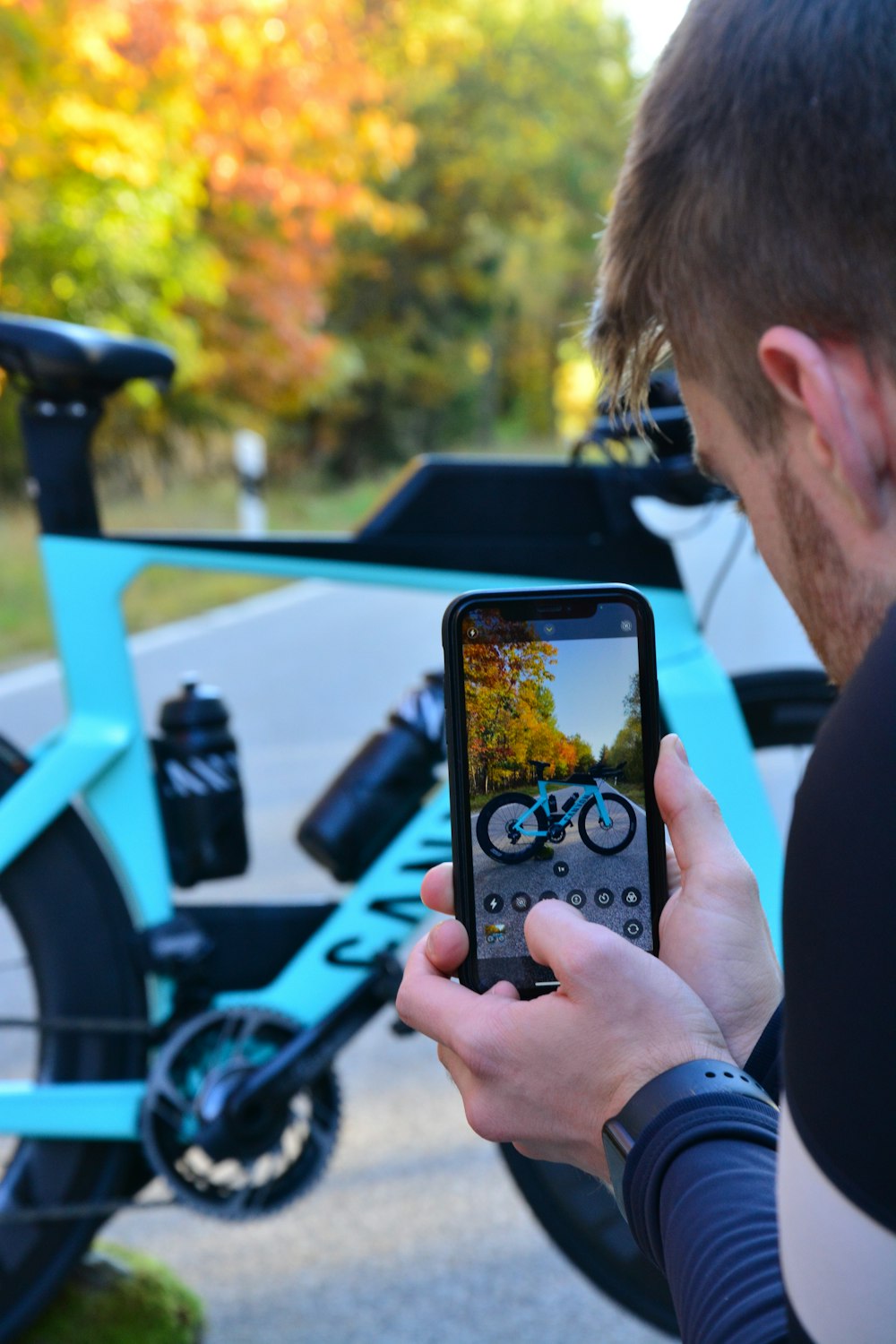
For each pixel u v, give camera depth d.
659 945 0.81
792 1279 0.51
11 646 7.43
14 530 11.36
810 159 0.50
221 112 11.83
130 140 10.16
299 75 12.05
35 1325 1.78
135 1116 1.67
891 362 0.51
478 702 0.82
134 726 1.69
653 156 0.56
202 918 1.72
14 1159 1.72
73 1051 1.70
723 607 2.17
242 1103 1.62
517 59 24.17
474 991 0.81
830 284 0.51
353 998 1.69
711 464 0.61
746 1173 0.61
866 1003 0.47
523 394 29.97
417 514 1.68
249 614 8.53
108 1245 1.97
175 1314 1.82
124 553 1.66
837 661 0.58
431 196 23.05
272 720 5.38
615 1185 0.67
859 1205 0.47
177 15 10.05
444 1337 1.81
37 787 1.65
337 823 1.70
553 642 0.82
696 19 0.55
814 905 0.49
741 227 0.53
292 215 14.92
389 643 7.21
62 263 11.83
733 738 1.63
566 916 0.70
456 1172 2.22
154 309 12.75
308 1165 1.72
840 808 0.48
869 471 0.52
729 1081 0.65
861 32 0.50
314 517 14.55
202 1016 1.66
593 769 0.82
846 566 0.55
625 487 1.65
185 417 15.48
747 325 0.54
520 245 24.05
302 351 15.84
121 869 1.70
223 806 1.70
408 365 22.75
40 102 9.66
